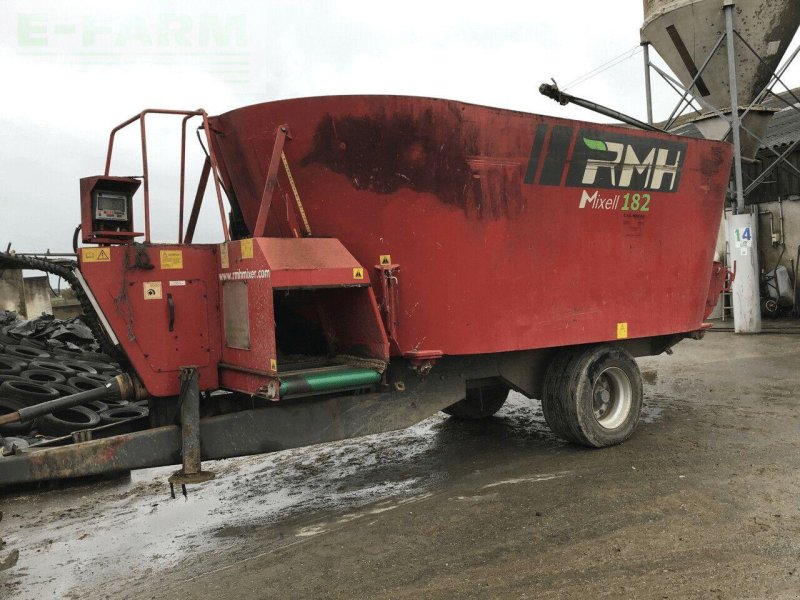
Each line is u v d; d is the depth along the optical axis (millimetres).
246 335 4207
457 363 5441
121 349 4277
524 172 5262
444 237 4918
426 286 4906
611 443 5910
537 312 5441
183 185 5035
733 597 3193
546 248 5469
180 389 4277
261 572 3754
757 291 13391
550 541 3938
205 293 4488
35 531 4598
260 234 4281
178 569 3891
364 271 4430
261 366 4051
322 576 3654
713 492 4582
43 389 7348
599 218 5820
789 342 12062
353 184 4652
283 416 4531
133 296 4191
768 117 14148
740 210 13359
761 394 7816
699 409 7227
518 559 3725
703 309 6906
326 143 4570
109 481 5723
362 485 5352
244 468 6035
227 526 4582
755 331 13375
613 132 5750
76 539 4434
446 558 3793
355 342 4832
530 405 8195
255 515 4777
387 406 5000
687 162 6445
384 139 4617
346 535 4234
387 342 4551
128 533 4516
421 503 4766
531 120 5223
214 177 4496
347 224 4707
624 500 4531
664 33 13938
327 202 4672
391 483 5352
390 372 5035
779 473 4910
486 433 6836
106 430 4594
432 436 6844
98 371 9391
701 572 3453
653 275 6289
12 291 15836
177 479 4066
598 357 5867
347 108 4527
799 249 15852
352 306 4672
